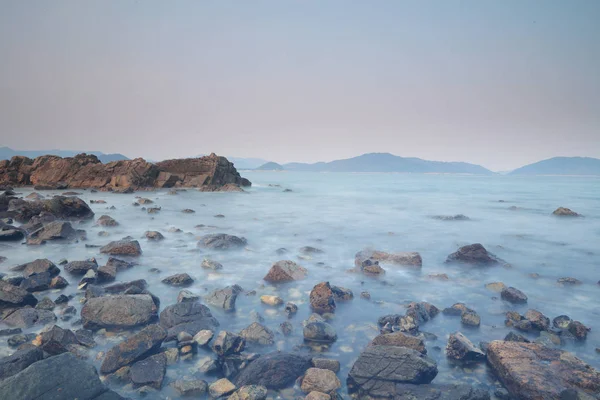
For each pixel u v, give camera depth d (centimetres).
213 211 2762
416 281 1012
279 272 1000
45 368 436
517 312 753
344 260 1257
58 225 1498
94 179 5109
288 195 4806
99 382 434
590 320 743
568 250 1476
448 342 606
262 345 610
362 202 3834
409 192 6009
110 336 635
